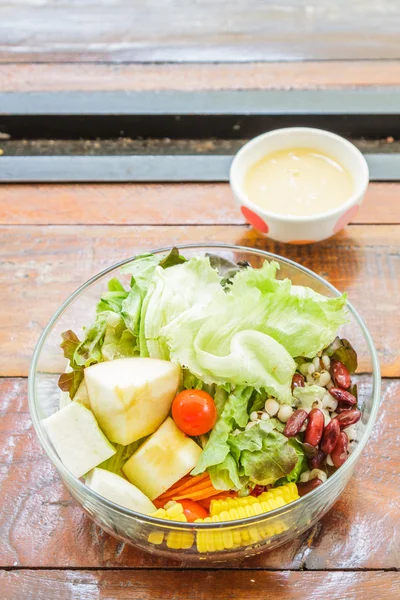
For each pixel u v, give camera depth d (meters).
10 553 0.65
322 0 1.02
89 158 0.89
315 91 0.92
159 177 0.87
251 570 0.64
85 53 0.97
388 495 0.67
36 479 0.68
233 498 0.62
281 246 0.81
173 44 0.98
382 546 0.65
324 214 0.77
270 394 0.64
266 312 0.65
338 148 0.82
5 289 0.79
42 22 1.00
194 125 0.91
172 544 0.60
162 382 0.63
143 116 0.91
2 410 0.72
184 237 0.82
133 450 0.65
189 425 0.63
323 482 0.61
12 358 0.75
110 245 0.81
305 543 0.65
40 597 0.63
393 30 0.99
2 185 0.87
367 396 0.67
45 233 0.83
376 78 0.94
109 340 0.67
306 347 0.66
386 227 0.82
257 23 1.00
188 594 0.63
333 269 0.79
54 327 0.68
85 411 0.63
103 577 0.64
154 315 0.66
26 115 0.91
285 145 0.83
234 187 0.79
